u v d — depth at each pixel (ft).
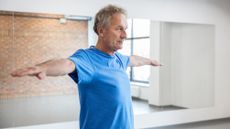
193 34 19.86
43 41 19.66
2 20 16.80
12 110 18.02
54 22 19.77
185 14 18.10
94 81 4.17
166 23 19.77
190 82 20.20
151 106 19.20
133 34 19.34
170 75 20.16
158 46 19.86
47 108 18.45
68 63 3.83
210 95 19.75
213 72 19.53
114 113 4.24
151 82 19.66
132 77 19.29
